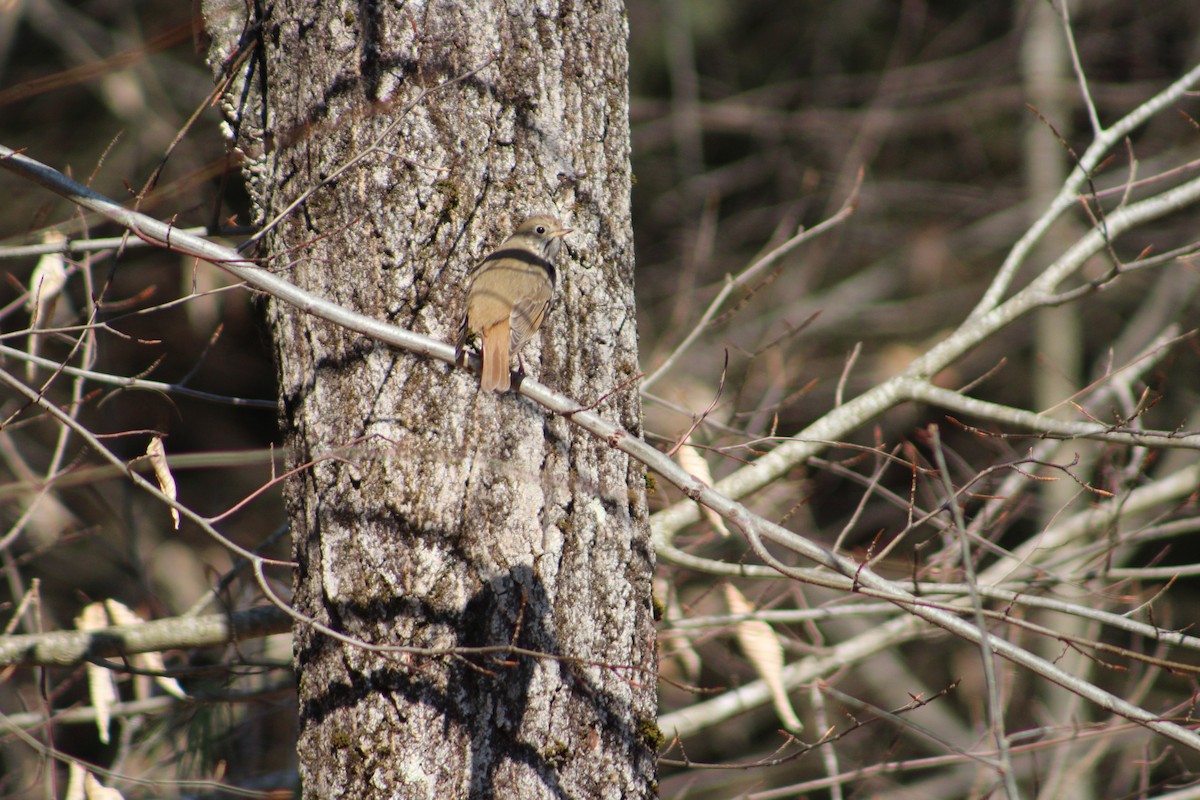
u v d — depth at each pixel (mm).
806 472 14438
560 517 6680
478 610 6453
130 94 20578
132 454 18547
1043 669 6680
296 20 7004
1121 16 25797
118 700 9922
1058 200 10789
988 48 26016
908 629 11672
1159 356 12516
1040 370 22344
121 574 17672
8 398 16594
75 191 6676
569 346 6918
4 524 17328
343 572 6547
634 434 7121
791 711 9422
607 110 7203
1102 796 17203
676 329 14742
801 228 12234
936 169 26250
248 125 7422
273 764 14281
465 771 6348
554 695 6500
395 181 6742
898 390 10391
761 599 11023
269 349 7445
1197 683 9523
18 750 14672
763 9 27359
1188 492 12562
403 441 6578
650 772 6809
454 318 6656
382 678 6418
